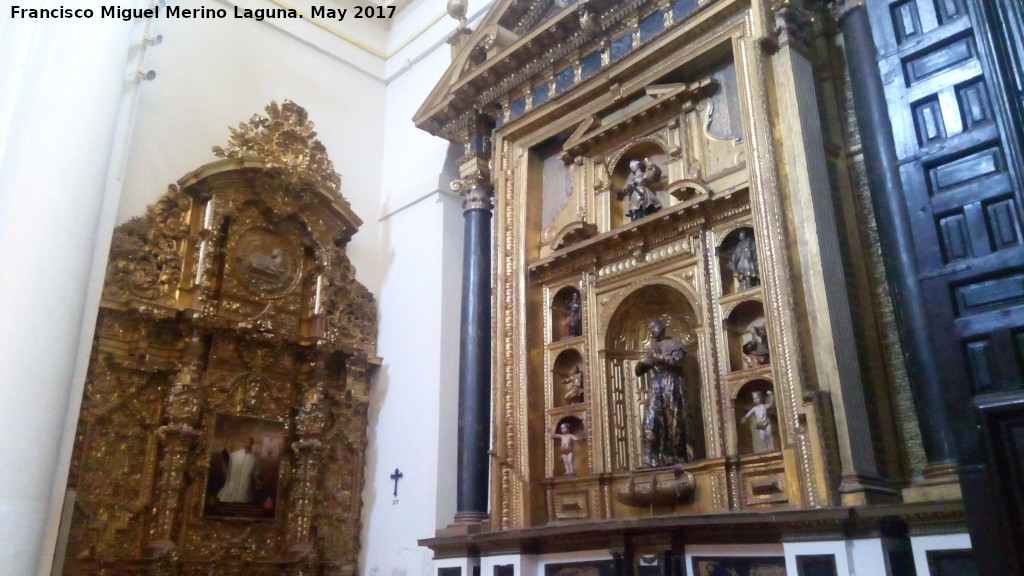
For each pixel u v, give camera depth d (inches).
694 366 280.8
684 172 289.3
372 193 434.0
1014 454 140.5
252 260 372.8
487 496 320.5
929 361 198.8
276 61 417.4
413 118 383.6
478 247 352.2
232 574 332.2
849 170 250.1
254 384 360.5
